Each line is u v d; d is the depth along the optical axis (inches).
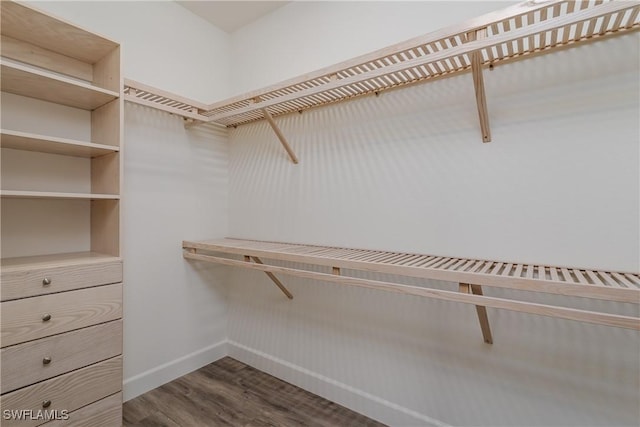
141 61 71.2
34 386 45.3
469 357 53.2
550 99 46.1
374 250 62.6
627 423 42.4
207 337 85.0
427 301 57.1
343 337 67.2
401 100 59.2
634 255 41.4
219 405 66.3
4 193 43.5
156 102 67.4
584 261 44.2
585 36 43.2
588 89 43.8
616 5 31.0
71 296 49.2
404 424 59.2
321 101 68.2
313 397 69.9
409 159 58.6
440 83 55.1
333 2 69.5
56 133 59.4
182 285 79.2
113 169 57.8
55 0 58.0
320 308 70.8
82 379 50.3
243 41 87.6
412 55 49.8
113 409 54.1
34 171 56.8
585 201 44.2
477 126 51.9
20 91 53.7
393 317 60.7
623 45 41.8
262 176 81.9
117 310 54.8
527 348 48.5
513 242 49.1
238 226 87.5
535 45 45.9
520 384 49.1
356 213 65.2
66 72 59.7
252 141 84.3
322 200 70.3
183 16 80.0
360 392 64.5
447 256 54.7
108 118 59.3
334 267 52.4
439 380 55.9
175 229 77.7
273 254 60.0
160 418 61.7
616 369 43.0
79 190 62.4
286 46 77.8
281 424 60.6
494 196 50.6
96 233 62.5
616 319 31.7
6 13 46.8
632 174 41.5
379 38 62.5
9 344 43.2
